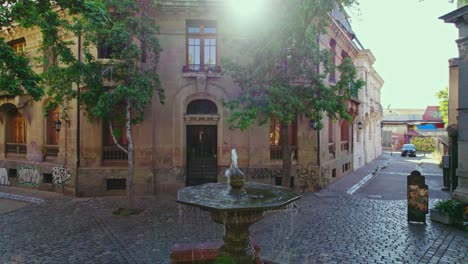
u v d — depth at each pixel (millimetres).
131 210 11805
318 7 10617
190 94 15453
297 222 10406
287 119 11320
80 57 14727
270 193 6316
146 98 11703
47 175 16344
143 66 14672
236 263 5988
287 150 12414
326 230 9547
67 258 7605
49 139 16938
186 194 6168
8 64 8469
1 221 10953
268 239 8758
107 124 15211
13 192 16156
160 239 8875
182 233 9391
